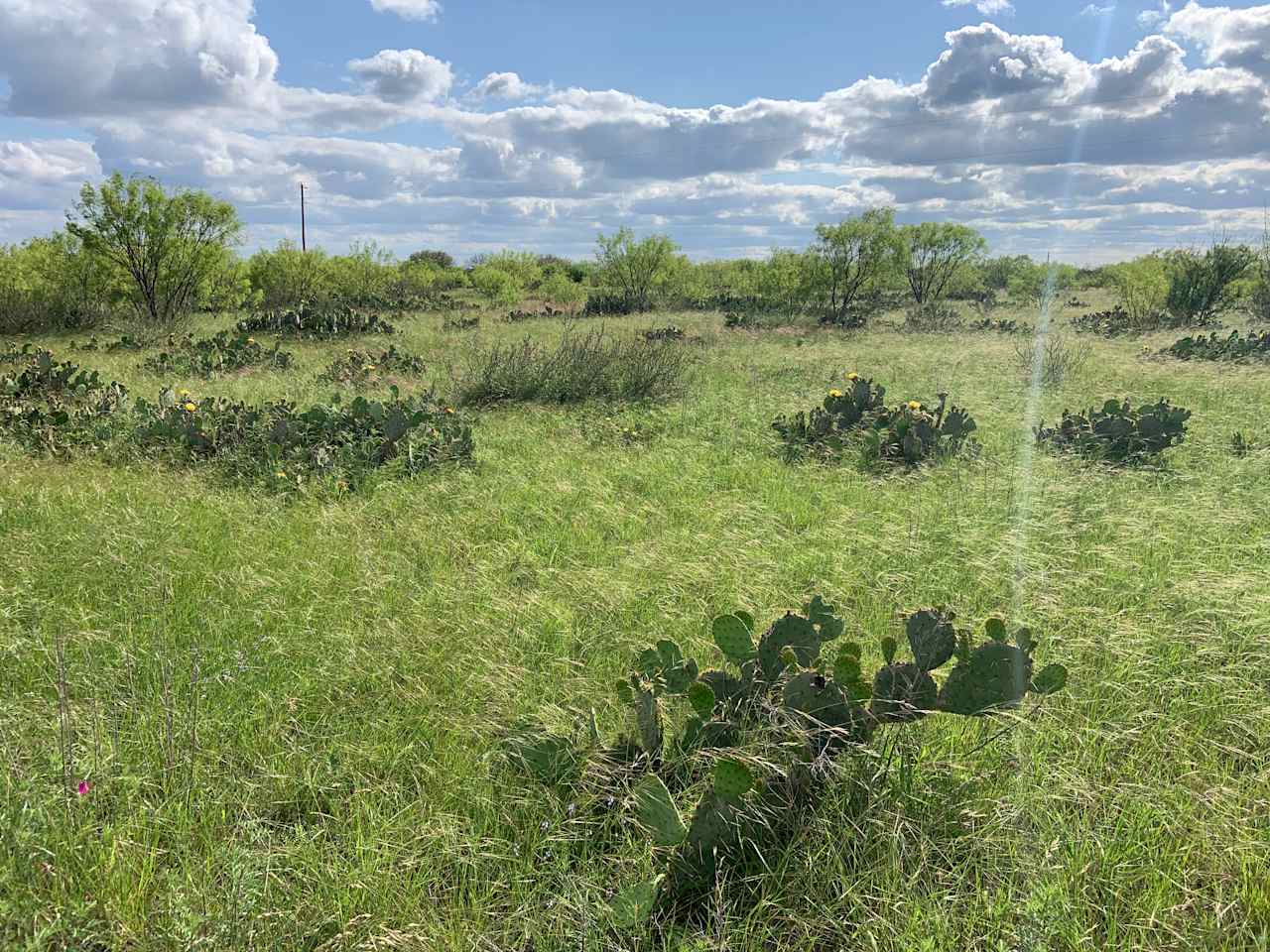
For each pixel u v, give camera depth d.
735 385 11.56
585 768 2.60
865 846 2.20
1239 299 23.73
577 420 9.06
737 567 4.42
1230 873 2.16
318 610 3.89
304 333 17.45
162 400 8.22
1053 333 18.69
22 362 12.83
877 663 3.22
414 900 2.07
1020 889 2.08
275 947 1.91
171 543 4.69
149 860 2.13
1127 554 4.56
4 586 3.99
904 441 7.11
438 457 6.90
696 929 2.06
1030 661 2.43
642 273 27.73
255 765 2.63
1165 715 2.92
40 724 2.78
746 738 2.49
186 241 19.70
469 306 27.78
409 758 2.71
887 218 25.39
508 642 3.55
